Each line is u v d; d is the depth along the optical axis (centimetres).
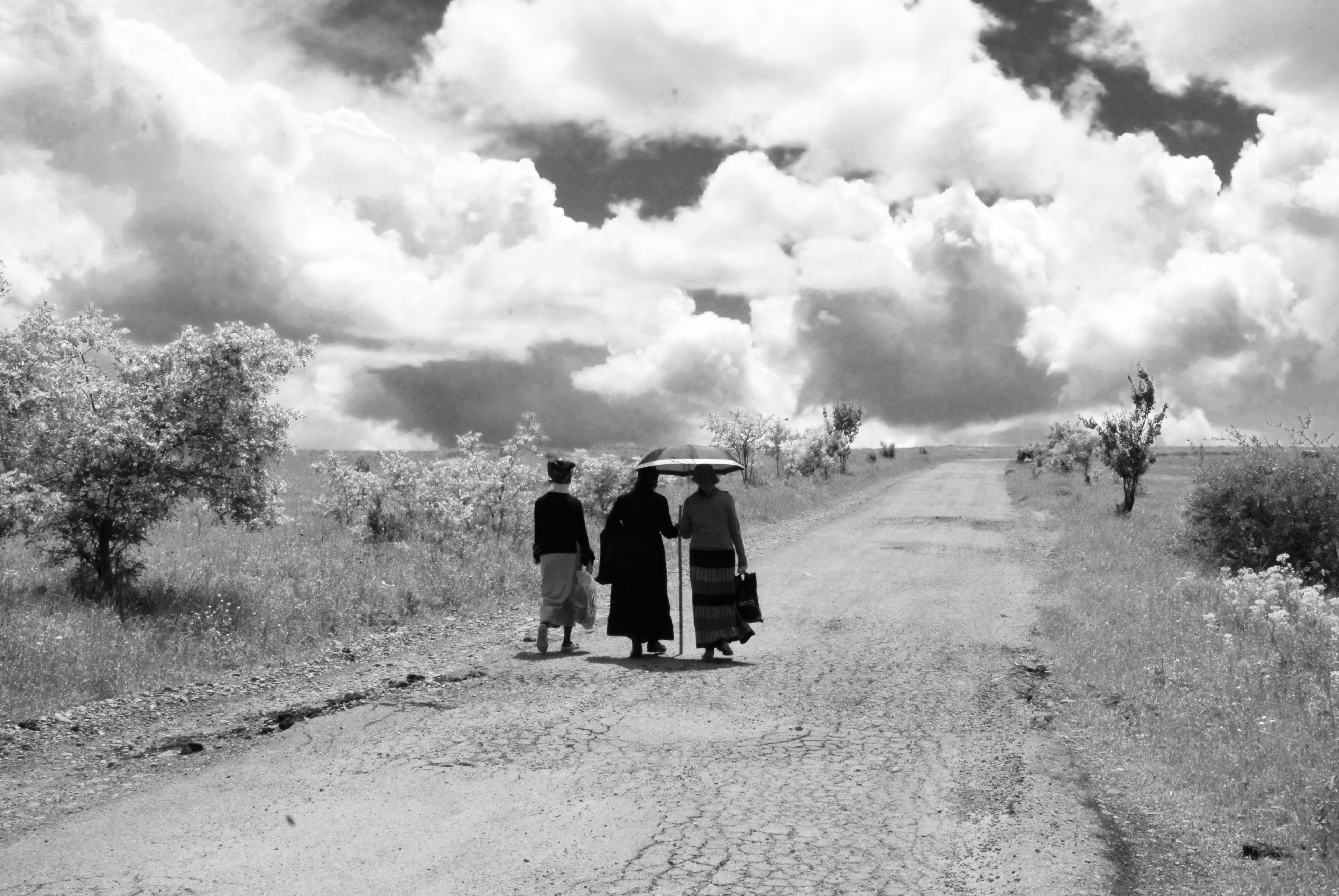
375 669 940
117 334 1186
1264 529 1689
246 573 1306
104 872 468
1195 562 1767
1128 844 521
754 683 874
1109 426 2791
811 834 523
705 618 967
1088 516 2686
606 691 838
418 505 1872
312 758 658
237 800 575
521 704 795
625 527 995
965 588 1479
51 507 1075
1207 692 817
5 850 498
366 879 461
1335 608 1145
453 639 1095
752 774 625
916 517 2783
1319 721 711
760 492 3250
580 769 632
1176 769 633
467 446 1934
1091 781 624
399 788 595
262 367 1173
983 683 887
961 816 555
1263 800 571
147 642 951
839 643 1065
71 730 732
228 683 883
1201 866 493
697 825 534
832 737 712
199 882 456
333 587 1259
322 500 2127
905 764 650
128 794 589
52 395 1130
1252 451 1761
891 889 455
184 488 1167
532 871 471
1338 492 1672
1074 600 1352
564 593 1020
